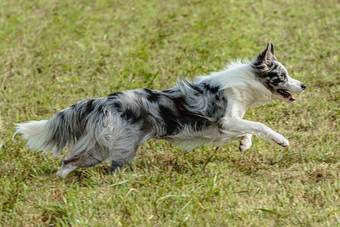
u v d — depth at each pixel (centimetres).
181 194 605
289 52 1139
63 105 911
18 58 1101
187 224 547
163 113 684
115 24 1331
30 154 753
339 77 1002
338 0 1508
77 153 686
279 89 732
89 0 1551
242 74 709
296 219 559
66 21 1344
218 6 1458
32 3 1505
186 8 1458
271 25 1315
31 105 921
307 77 999
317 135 804
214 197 607
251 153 756
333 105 897
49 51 1136
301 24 1315
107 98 676
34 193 624
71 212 562
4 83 1002
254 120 858
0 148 748
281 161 733
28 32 1258
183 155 754
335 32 1228
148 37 1236
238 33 1244
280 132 821
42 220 571
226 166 710
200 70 1032
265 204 594
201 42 1188
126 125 669
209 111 691
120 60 1109
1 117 865
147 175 654
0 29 1272
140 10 1452
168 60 1095
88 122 674
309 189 632
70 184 654
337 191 625
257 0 1518
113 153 672
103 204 587
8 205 595
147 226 548
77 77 1027
